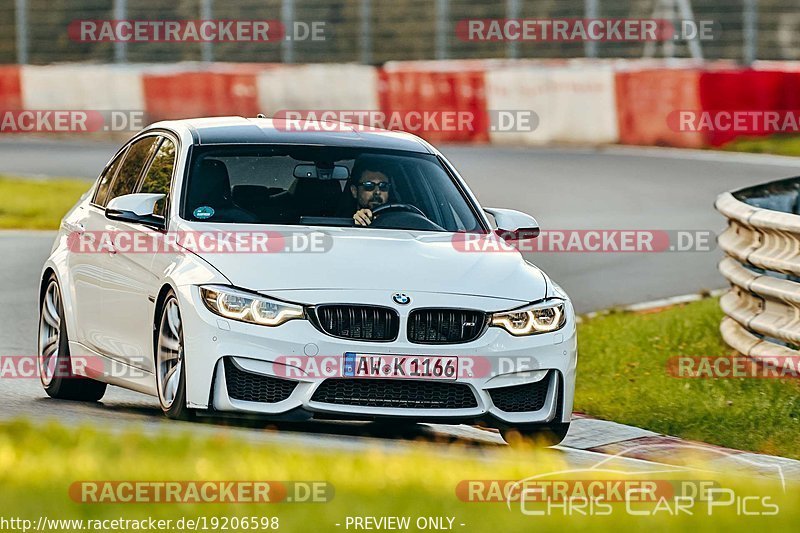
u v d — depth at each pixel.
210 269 24.67
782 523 16.31
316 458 18.78
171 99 101.19
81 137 104.12
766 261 34.47
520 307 25.22
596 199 69.38
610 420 30.36
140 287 26.61
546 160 86.62
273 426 25.02
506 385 24.80
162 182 28.20
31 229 61.25
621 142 95.94
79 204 32.16
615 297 47.50
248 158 28.16
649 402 31.42
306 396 23.91
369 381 24.17
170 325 25.17
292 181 27.91
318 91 100.12
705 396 31.84
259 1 114.00
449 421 24.55
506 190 72.06
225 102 100.75
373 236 26.62
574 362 25.86
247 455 18.75
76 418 25.84
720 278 51.94
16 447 19.09
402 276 24.98
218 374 23.98
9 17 117.94
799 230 32.44
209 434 21.81
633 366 35.62
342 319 24.19
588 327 41.50
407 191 28.48
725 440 28.58
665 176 78.81
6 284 46.56
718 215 64.88
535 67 99.56
